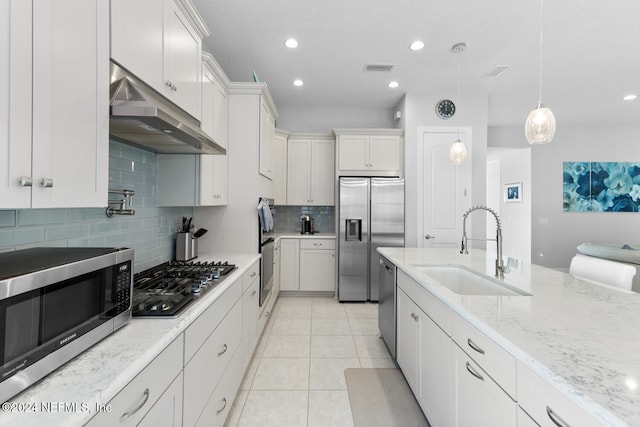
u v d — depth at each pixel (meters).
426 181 3.94
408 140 3.93
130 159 1.71
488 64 3.12
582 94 3.97
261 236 2.71
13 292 0.61
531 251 5.69
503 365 0.93
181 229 2.36
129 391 0.75
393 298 2.28
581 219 5.71
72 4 0.84
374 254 3.85
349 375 2.18
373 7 2.24
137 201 1.79
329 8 2.25
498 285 1.68
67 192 0.83
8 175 0.67
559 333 0.92
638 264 2.79
